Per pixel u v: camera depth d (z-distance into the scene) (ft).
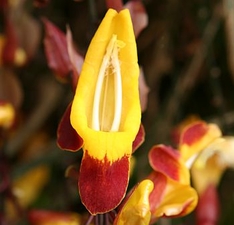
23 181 1.27
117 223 0.76
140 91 0.87
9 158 1.16
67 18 1.34
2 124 1.07
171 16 1.28
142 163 1.24
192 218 1.22
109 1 0.85
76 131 0.75
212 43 1.25
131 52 0.76
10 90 1.15
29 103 1.38
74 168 0.87
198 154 0.89
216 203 1.04
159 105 1.31
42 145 1.35
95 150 0.74
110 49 0.76
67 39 0.84
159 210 0.83
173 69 1.29
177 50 1.28
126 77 0.77
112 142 0.74
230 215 1.28
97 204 0.73
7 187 1.08
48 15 1.34
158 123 1.27
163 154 0.84
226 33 1.19
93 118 0.77
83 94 0.76
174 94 1.28
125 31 0.76
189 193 0.83
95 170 0.74
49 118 1.38
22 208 1.07
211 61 1.24
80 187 0.74
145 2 1.28
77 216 1.08
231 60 1.17
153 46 1.30
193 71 1.26
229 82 1.31
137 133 0.77
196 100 1.34
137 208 0.75
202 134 0.89
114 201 0.73
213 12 1.22
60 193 1.31
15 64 1.16
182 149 0.88
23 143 1.34
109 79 0.78
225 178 1.31
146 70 1.31
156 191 0.84
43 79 1.37
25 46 1.17
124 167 0.74
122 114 0.77
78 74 0.82
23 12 1.19
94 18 0.91
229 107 1.32
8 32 1.15
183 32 1.27
